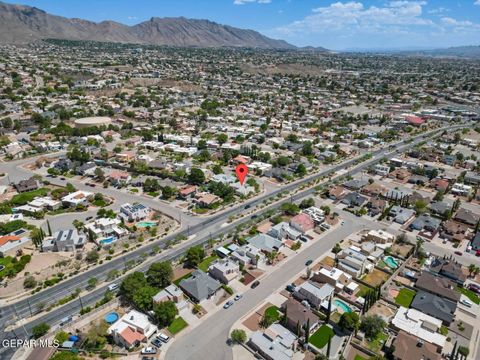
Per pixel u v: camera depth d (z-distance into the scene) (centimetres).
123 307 9994
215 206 16062
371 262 12025
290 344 8481
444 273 11475
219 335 9025
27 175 19688
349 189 18350
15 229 13588
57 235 12875
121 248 12862
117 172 19212
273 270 11681
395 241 13475
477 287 10794
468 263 12175
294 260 12231
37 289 10650
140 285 10175
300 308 9462
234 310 9900
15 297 10362
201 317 9619
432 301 9931
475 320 9681
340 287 10606
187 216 15362
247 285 10956
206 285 10494
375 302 10300
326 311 9800
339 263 11681
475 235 13512
